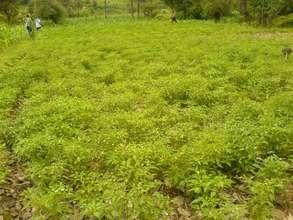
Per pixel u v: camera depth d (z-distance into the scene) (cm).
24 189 850
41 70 1803
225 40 2628
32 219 715
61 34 3559
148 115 1170
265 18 4116
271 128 905
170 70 1716
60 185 746
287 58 1948
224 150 848
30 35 3434
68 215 727
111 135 975
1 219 745
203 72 1680
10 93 1438
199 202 740
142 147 888
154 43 2591
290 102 1145
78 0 7844
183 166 825
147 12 6188
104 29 3756
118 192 699
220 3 4731
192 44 2486
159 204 694
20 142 948
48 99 1366
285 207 743
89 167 886
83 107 1185
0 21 5144
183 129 1035
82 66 1942
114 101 1278
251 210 711
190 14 5241
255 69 1717
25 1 7156
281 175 791
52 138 946
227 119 1081
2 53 2595
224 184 760
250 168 828
